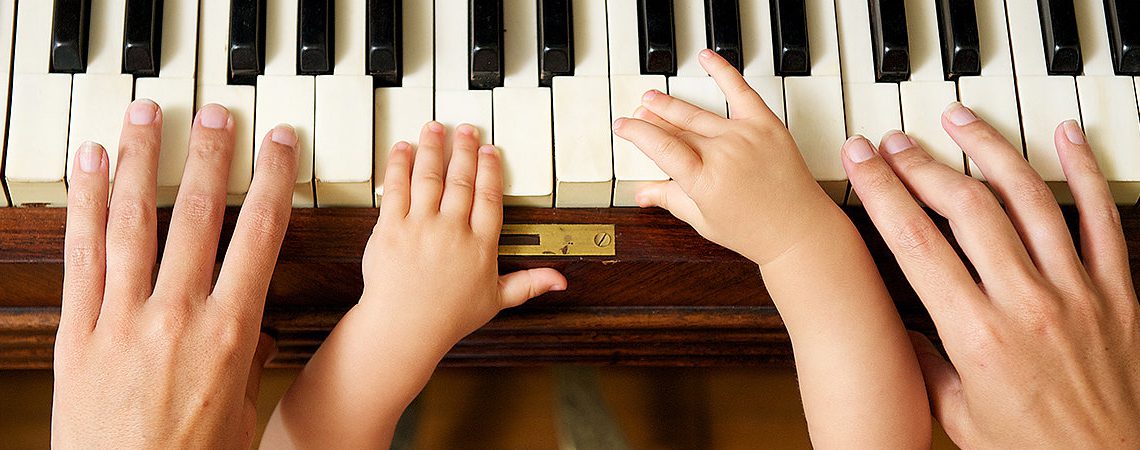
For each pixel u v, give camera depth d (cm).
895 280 72
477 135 69
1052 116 70
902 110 70
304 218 69
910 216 67
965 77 70
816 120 70
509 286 69
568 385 80
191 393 65
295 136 68
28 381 78
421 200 68
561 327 74
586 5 70
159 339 65
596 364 76
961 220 67
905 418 68
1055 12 70
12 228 68
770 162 67
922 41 71
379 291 67
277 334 74
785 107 70
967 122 69
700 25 71
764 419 80
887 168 68
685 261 70
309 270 70
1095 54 71
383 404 68
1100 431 65
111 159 68
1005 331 65
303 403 68
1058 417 65
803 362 68
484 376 80
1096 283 67
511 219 70
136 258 66
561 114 69
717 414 80
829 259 68
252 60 68
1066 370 65
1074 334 65
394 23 69
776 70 70
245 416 67
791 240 67
